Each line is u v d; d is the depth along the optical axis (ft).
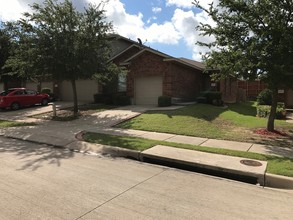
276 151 29.09
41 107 75.05
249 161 25.08
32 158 27.25
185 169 25.52
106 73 59.52
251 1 36.01
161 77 68.85
